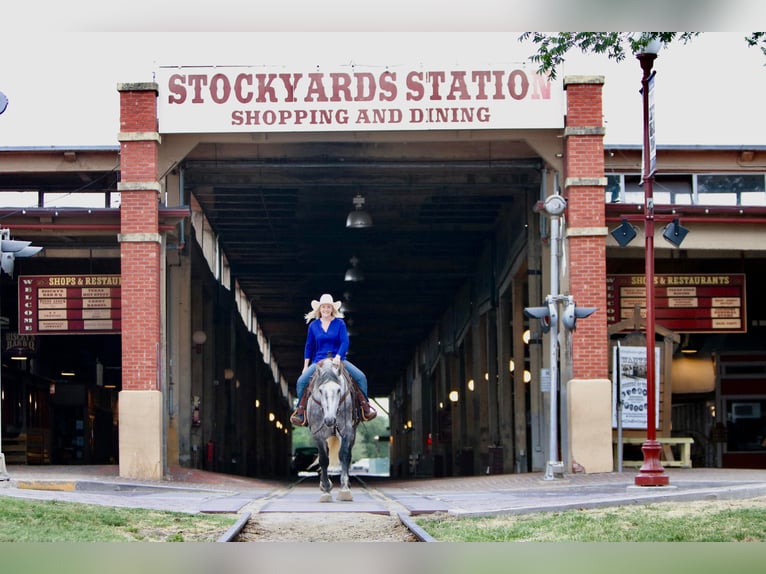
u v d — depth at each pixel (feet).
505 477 84.69
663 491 56.39
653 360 59.57
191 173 94.63
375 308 177.47
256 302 180.75
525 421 108.06
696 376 103.81
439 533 39.17
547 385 76.64
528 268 95.55
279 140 81.30
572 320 73.20
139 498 55.01
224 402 133.39
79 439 130.72
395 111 80.23
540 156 85.40
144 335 78.23
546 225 87.81
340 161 88.74
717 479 63.21
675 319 89.10
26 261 102.63
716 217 83.71
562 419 79.87
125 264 78.69
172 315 91.09
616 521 40.65
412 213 116.37
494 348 127.24
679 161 87.92
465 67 80.48
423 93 80.38
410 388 253.03
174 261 91.91
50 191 93.35
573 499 51.96
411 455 243.81
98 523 39.47
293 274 148.25
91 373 134.82
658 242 84.23
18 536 34.71
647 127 60.49
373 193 106.11
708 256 95.96
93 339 127.44
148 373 77.97
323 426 51.85
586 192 79.61
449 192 104.06
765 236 84.84
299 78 80.33
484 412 136.05
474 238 128.98
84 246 89.35
